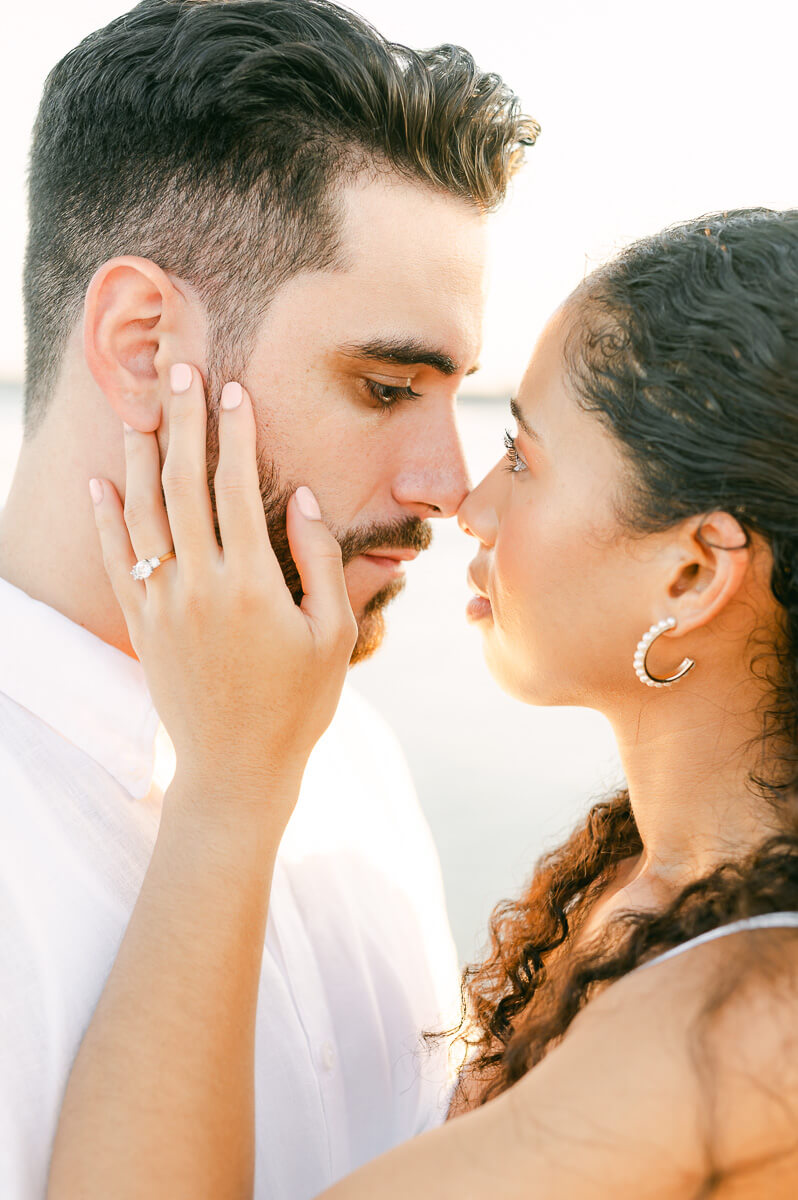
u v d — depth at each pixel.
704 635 1.19
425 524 1.58
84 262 1.43
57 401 1.45
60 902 1.25
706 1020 0.90
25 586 1.48
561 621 1.26
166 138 1.38
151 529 1.33
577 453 1.23
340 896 1.61
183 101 1.37
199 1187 1.07
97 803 1.35
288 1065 1.39
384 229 1.38
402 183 1.39
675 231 1.24
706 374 1.12
